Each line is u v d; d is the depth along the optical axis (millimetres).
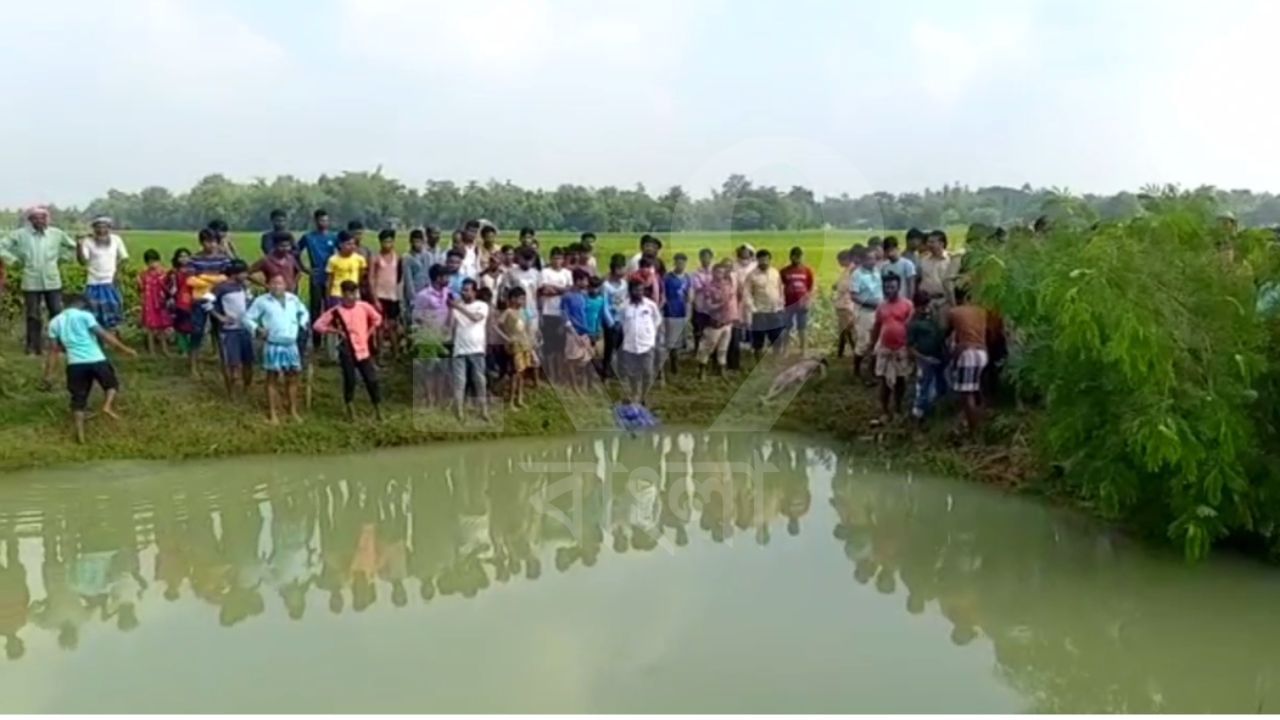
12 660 6219
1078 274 7613
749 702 5547
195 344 12156
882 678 5945
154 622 6883
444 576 7891
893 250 12438
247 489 10094
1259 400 7680
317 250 12805
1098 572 7746
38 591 7516
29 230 11797
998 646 6410
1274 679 6012
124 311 14195
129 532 8867
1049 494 9500
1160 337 7301
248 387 11938
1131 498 7773
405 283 12805
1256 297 7855
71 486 9930
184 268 12273
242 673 5965
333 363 13062
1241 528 7797
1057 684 5910
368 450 11391
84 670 6047
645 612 6996
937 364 11094
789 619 6820
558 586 7574
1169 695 5812
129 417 11180
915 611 6996
